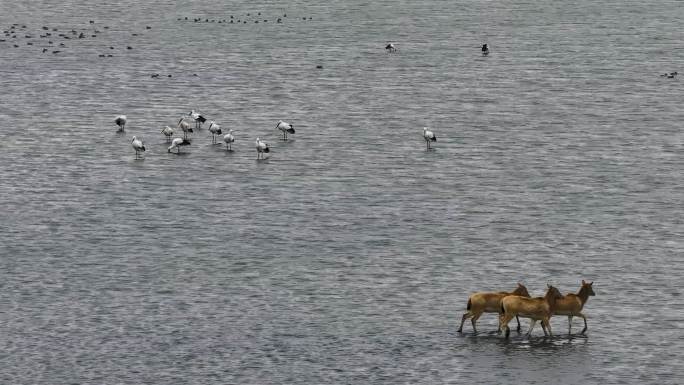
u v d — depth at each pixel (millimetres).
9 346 89500
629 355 88188
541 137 161625
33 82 196500
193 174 143000
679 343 90312
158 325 93938
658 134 163000
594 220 123688
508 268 108000
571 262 109812
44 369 85375
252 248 114125
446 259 110625
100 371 85125
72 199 131750
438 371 85312
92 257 111250
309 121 171875
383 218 124750
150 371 85188
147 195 133625
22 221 123188
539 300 91188
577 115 174750
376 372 85125
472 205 129750
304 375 84562
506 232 119438
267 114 176375
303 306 98250
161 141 160125
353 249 113812
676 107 179625
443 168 145750
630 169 144875
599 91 191375
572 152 153500
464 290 102125
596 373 84938
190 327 93500
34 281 104188
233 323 94375
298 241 116375
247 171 144500
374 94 189750
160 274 106250
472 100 185375
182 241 116375
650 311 97062
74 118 172500
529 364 86500
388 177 141750
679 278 105125
